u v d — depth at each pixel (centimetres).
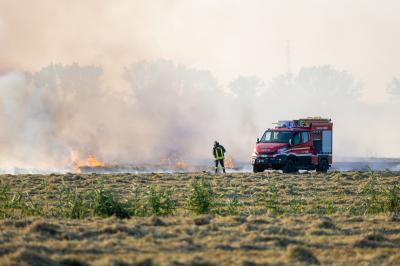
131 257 3266
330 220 4769
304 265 3238
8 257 3114
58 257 3166
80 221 4547
